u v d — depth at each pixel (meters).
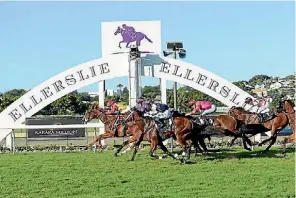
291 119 21.77
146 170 17.70
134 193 13.68
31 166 19.17
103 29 28.02
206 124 20.31
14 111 27.28
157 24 28.02
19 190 14.45
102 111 23.89
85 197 13.27
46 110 63.50
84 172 17.45
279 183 14.81
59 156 22.55
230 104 27.69
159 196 13.19
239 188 14.08
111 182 15.40
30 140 26.52
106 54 28.02
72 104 64.69
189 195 13.23
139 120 20.16
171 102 45.66
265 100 24.36
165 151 20.08
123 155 22.62
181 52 27.75
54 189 14.48
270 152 22.92
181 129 19.53
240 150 23.98
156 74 27.88
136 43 27.94
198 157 21.27
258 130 22.22
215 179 15.59
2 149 26.73
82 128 26.59
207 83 27.81
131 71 27.44
